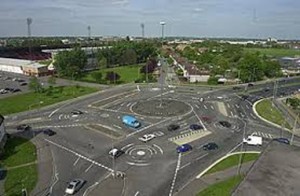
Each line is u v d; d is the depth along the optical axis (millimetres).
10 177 53375
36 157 61781
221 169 56531
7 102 108562
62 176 53875
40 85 127000
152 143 69562
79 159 60969
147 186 50656
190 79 150625
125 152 64562
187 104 105438
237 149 66250
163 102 107438
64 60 159250
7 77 164500
